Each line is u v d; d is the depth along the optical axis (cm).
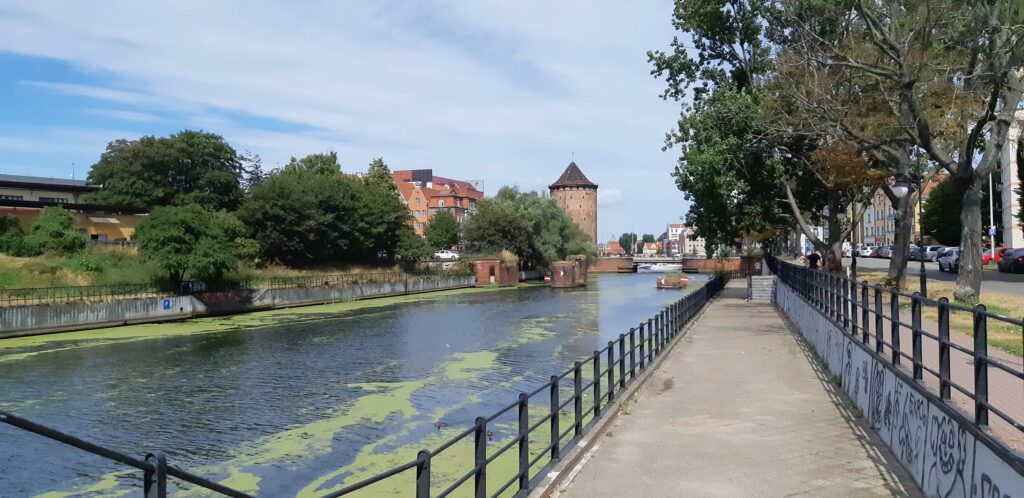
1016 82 2134
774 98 3023
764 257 6425
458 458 1495
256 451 1695
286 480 1474
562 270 8756
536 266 11069
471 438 1692
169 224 4894
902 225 2881
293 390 2428
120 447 1753
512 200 10862
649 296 7069
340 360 3075
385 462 1567
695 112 4281
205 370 2847
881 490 799
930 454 757
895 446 926
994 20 1920
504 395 2244
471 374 2664
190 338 3847
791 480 846
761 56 4038
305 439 1786
